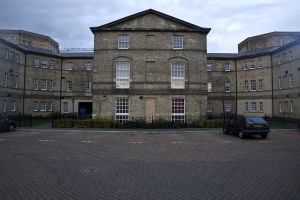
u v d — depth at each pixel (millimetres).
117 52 35188
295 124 37969
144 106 34812
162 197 7969
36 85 51750
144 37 35469
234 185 9195
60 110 56000
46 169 11453
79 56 56719
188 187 8961
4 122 27766
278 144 19578
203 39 36062
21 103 48719
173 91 35062
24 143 19453
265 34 55906
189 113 34969
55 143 19516
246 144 19562
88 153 15414
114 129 30094
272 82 49469
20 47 48312
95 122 31672
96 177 10203
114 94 34750
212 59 56375
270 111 49562
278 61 47562
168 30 35500
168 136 24641
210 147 18016
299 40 40594
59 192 8422
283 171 11203
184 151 16297
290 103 43719
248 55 53594
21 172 10922
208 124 32500
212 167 11922
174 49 35438
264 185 9203
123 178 10070
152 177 10211
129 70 35125
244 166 12141
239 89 55656
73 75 56844
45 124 36719
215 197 7977
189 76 35344
